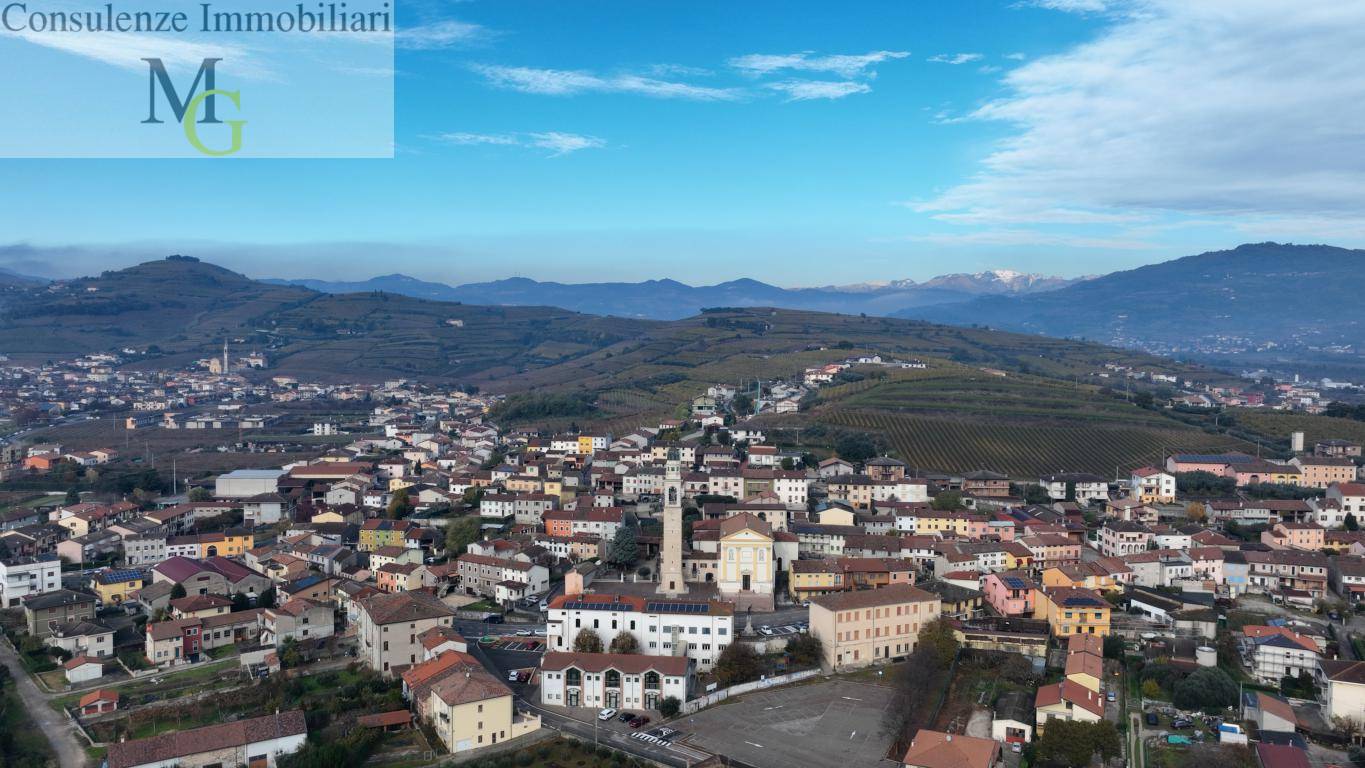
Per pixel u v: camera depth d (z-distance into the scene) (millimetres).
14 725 171000
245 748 157125
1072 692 164500
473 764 155750
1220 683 175500
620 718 177000
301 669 197000
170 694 184000
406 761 158625
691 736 167750
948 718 171375
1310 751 158750
